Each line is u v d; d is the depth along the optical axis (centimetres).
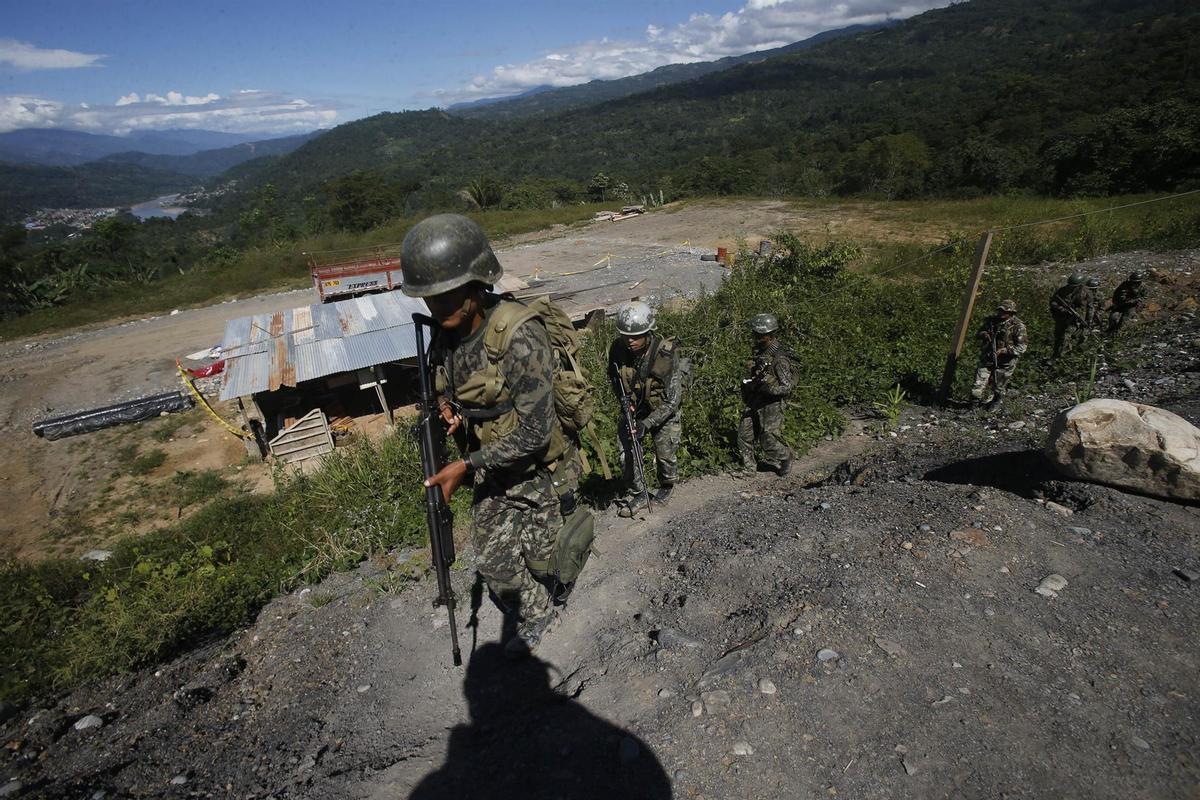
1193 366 708
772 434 560
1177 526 337
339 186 4881
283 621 445
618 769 232
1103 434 377
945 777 209
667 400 466
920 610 285
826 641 271
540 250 2572
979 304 1091
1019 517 355
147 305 2377
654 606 338
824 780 214
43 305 2566
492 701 295
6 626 605
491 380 238
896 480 513
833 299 1191
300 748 289
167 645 456
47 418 1448
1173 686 237
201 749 303
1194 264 1292
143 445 1334
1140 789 199
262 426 1249
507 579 290
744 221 2748
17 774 308
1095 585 296
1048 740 219
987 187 5412
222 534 762
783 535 374
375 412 1383
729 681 259
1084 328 838
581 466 294
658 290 1677
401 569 477
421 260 219
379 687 327
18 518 1110
